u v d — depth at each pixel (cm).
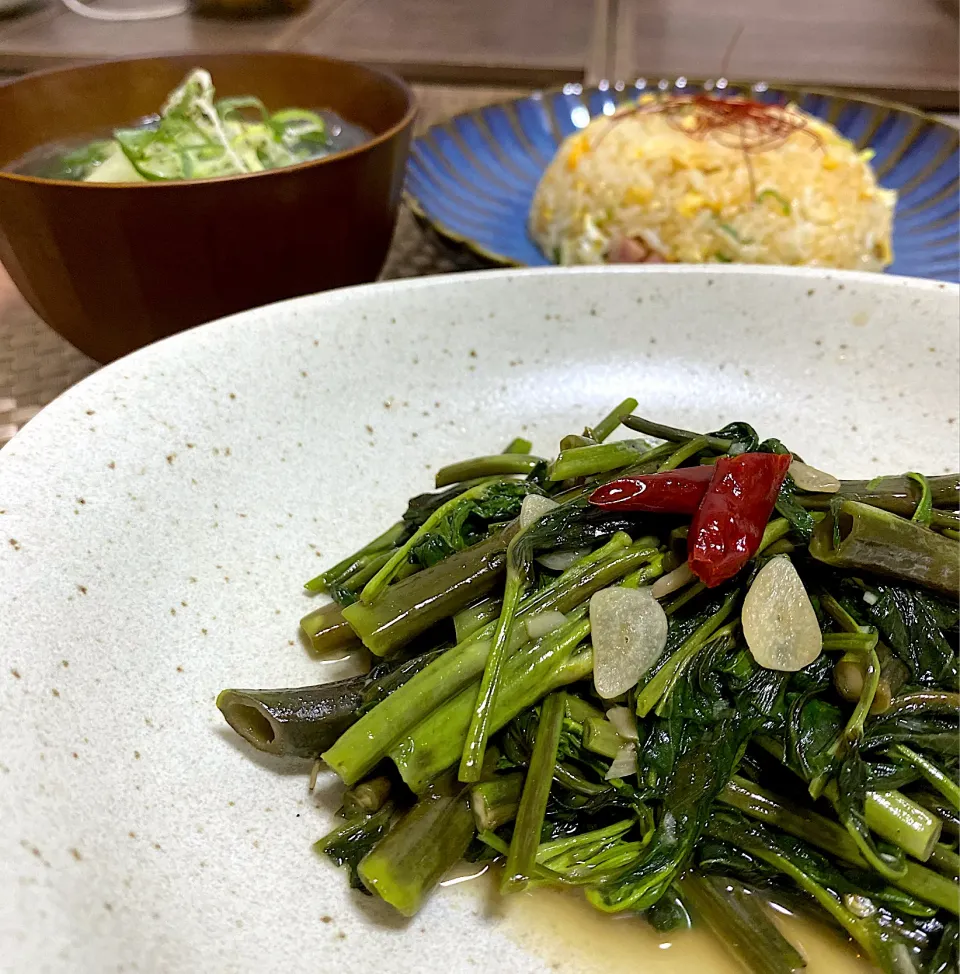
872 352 24
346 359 23
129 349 25
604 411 25
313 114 28
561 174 35
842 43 53
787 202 32
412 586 18
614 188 33
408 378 24
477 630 18
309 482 22
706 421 24
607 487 18
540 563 18
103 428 19
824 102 40
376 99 28
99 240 22
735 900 17
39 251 22
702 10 59
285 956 15
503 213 38
